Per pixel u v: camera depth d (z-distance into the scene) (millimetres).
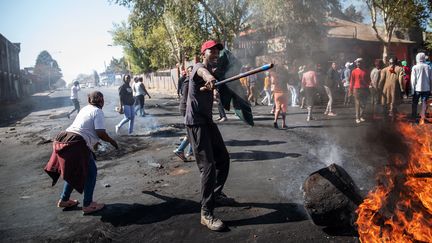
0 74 34219
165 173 5738
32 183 5742
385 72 9484
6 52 37906
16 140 10461
